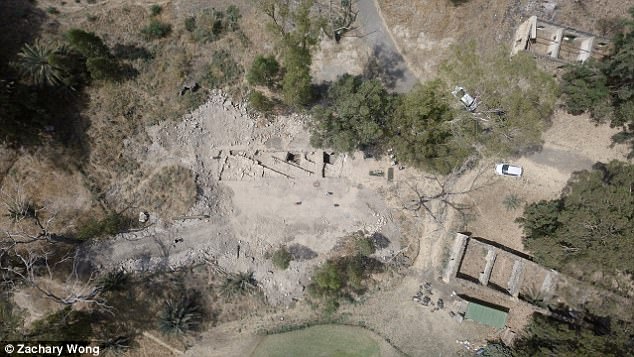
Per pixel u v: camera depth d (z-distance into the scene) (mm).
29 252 51938
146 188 53688
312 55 55500
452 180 57469
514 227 57875
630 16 56875
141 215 53562
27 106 48531
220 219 54750
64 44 49594
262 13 55156
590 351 48344
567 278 56125
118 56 52906
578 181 58344
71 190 52750
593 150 58906
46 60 46406
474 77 49969
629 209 50031
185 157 54125
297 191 55688
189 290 53844
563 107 57875
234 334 54531
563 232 52312
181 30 54188
